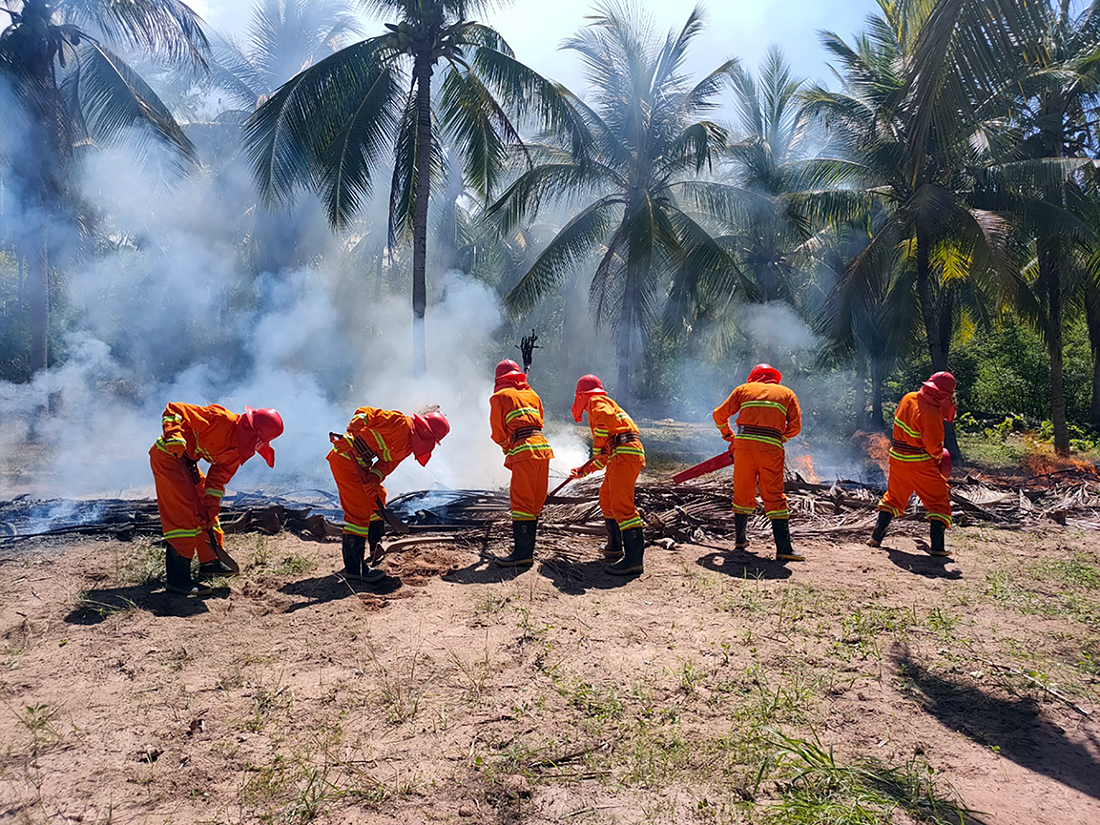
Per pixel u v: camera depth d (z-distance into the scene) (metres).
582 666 4.33
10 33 15.13
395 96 15.27
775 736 3.55
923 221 15.20
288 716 3.67
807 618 5.23
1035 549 7.45
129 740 3.41
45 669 4.09
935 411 6.87
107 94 15.91
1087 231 15.09
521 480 6.20
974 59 4.55
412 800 3.04
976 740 3.64
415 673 4.18
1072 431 20.77
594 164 17.73
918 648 4.72
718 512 8.12
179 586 5.27
